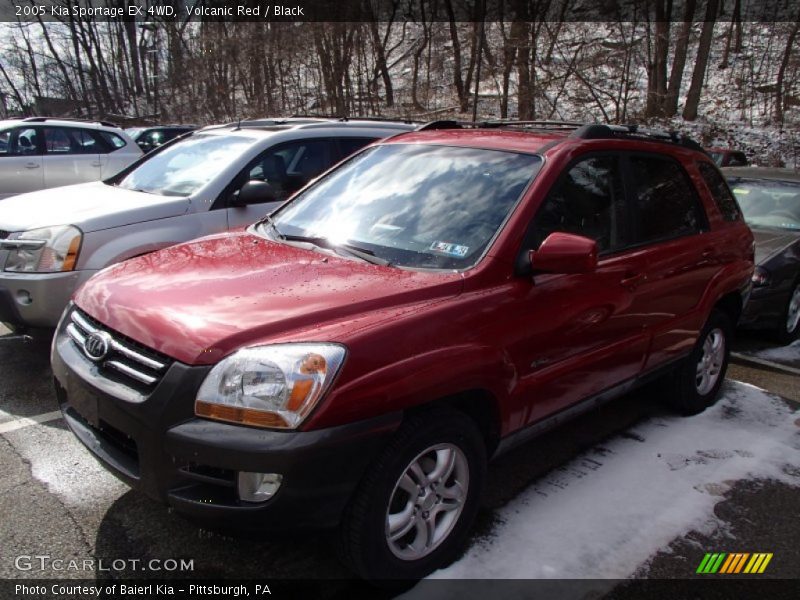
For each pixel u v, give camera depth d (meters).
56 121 10.30
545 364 3.12
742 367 5.75
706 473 3.77
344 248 3.26
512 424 3.01
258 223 3.94
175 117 26.73
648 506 3.40
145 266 3.16
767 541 3.15
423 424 2.56
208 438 2.29
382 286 2.77
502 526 3.16
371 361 2.41
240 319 2.50
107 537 2.96
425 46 29.95
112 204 5.23
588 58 22.19
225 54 24.48
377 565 2.53
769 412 4.71
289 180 5.98
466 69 28.50
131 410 2.45
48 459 3.59
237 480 2.31
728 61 33.47
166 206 5.21
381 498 2.46
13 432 3.89
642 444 4.10
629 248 3.67
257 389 2.30
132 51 30.41
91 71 30.78
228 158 5.76
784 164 22.80
